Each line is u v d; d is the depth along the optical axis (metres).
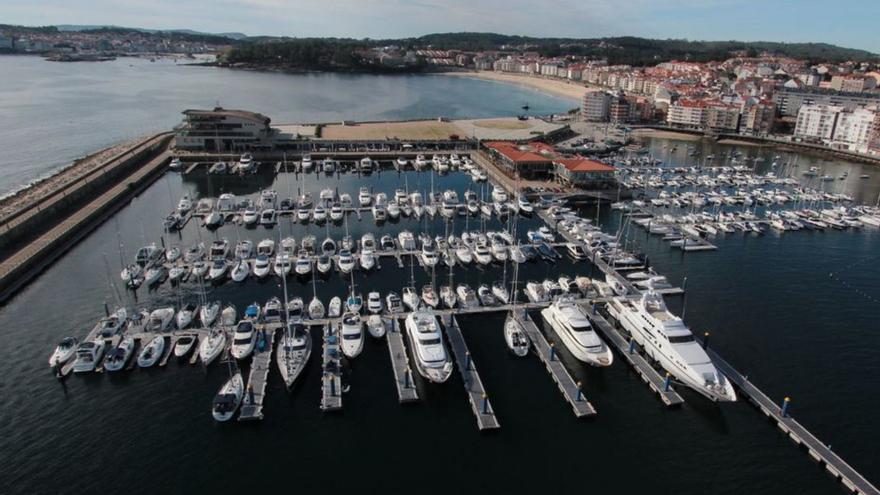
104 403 61.41
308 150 186.00
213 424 58.53
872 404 63.75
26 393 63.03
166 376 65.69
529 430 58.47
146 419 59.19
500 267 98.50
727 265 101.94
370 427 58.34
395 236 112.81
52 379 65.44
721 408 62.59
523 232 116.31
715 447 57.00
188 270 93.25
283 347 69.00
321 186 152.75
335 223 120.38
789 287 93.19
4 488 50.59
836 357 72.88
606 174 145.12
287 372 64.06
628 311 76.25
